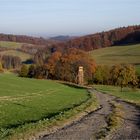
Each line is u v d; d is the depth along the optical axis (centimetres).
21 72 17325
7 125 2806
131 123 3088
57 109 4419
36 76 17150
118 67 13788
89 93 9181
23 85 9450
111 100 6756
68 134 2366
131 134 2459
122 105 5331
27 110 4156
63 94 8106
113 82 15500
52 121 2855
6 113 3734
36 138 2200
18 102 5334
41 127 2536
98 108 4672
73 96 7544
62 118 3092
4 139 2078
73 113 3597
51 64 16888
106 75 15825
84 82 15912
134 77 13325
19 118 3319
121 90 12475
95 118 3356
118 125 2877
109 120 3194
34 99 6131
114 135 2388
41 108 4494
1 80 10100
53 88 9862
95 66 16325
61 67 16575
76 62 16388
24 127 2472
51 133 2391
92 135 2344
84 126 2770
